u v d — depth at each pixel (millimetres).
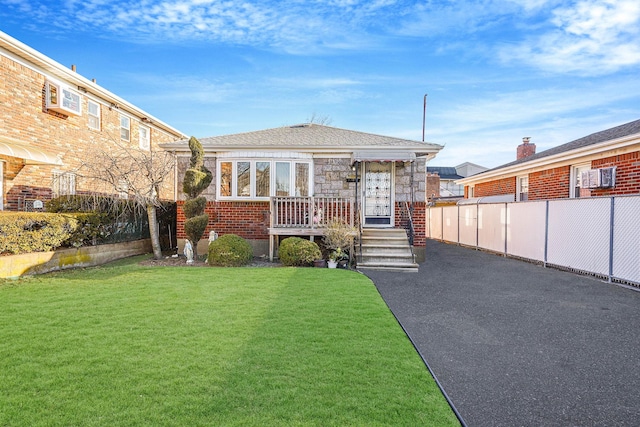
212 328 4824
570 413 3170
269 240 11930
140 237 12531
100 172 10781
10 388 3248
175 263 10180
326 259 10984
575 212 9625
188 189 10312
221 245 9828
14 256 8102
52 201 10422
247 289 7008
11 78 10906
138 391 3223
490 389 3566
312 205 10953
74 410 2928
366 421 2881
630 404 3318
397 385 3469
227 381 3424
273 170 12258
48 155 11023
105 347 4164
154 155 11336
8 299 6195
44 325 4883
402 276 9148
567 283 8352
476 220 15867
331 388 3361
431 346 4637
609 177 10430
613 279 8461
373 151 12250
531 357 4324
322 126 16125
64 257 9266
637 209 7793
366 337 4648
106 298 6277
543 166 14016
